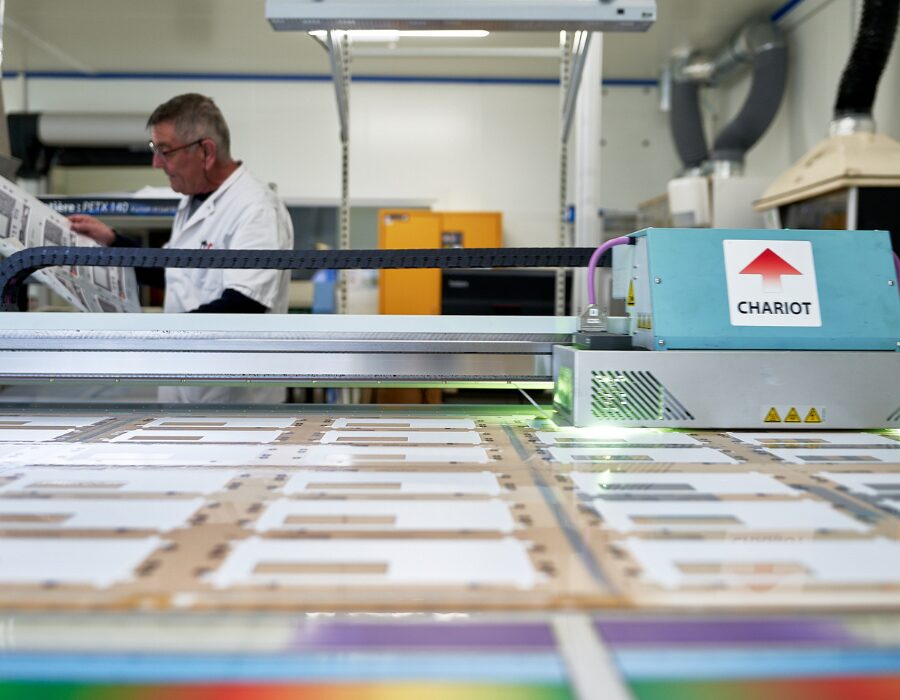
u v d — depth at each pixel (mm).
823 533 603
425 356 1242
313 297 3641
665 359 1073
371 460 871
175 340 1215
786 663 405
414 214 5520
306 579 498
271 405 1309
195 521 622
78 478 769
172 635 427
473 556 545
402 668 401
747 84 5566
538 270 2949
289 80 6332
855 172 2590
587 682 387
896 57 3621
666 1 4523
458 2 1439
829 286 1127
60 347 1211
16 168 1799
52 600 461
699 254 1121
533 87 6387
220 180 2158
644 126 6367
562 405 1175
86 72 6250
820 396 1088
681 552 556
